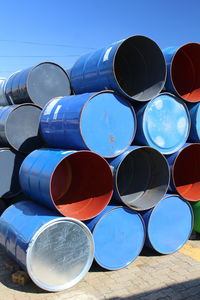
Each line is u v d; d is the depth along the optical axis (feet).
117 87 14.35
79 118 13.53
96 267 14.97
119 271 14.66
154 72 15.98
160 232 16.25
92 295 12.58
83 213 14.26
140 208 15.49
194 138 17.65
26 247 12.13
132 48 16.58
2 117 17.49
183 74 18.72
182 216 16.98
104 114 14.29
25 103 17.53
